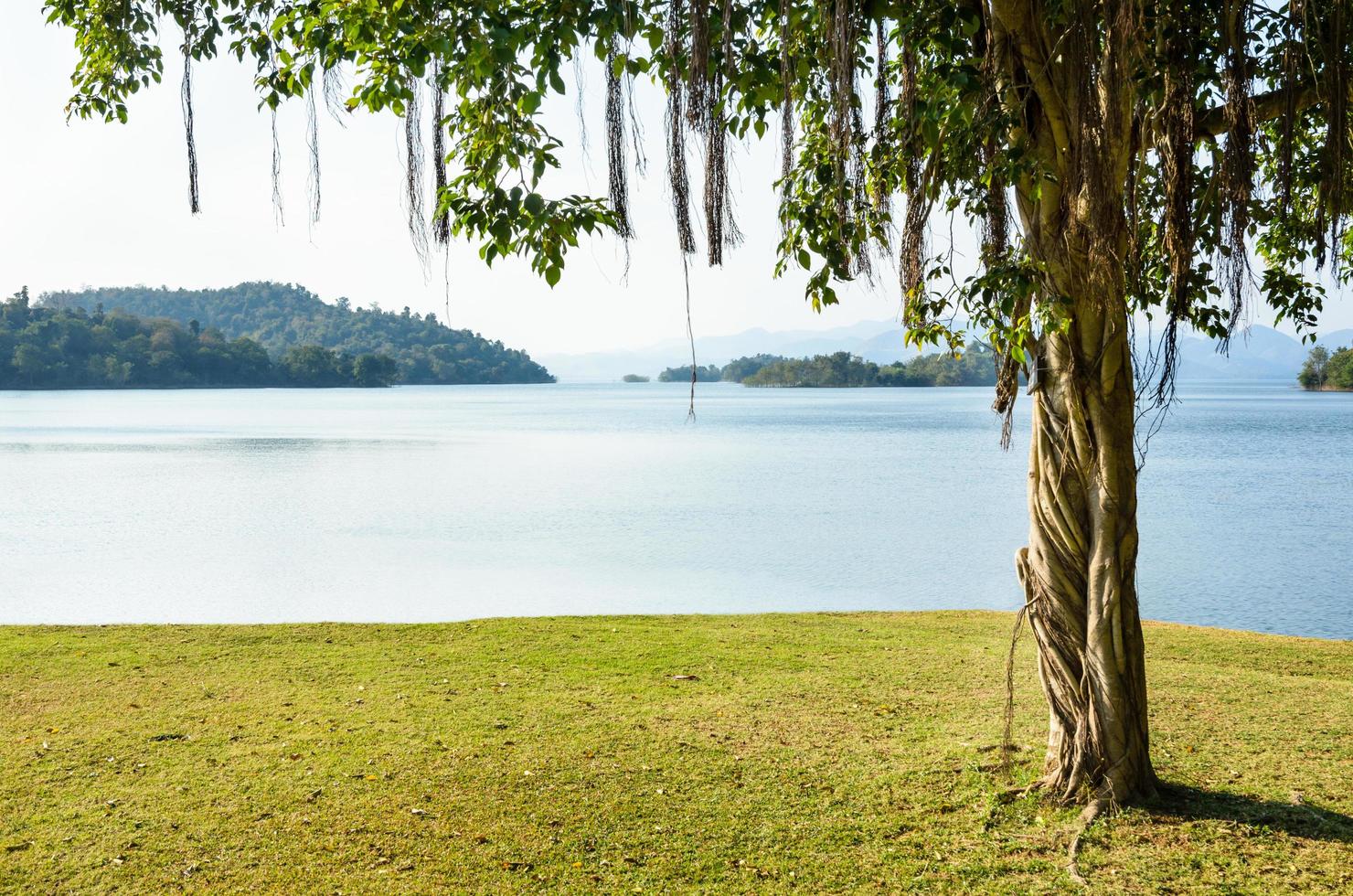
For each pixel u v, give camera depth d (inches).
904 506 1106.7
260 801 230.2
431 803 229.3
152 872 195.9
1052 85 188.4
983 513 1038.4
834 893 185.8
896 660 364.5
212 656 369.7
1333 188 175.5
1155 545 834.2
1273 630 525.7
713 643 394.9
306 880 193.0
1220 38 177.8
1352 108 184.4
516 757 258.2
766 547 808.3
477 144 178.4
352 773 247.6
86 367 6963.6
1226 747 253.1
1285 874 181.9
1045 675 219.9
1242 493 1242.0
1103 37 190.7
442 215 167.2
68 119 260.1
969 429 2805.1
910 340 210.4
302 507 1067.3
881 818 217.2
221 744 269.0
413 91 165.8
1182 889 178.5
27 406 4365.2
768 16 166.6
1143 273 258.7
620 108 144.3
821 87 206.8
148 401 5103.3
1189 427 2778.1
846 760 253.8
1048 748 231.0
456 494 1218.0
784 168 143.6
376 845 208.2
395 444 2139.5
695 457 1828.2
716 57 151.6
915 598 605.3
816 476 1462.8
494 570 700.0
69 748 265.7
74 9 249.8
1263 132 239.8
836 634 415.5
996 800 219.9
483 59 164.6
